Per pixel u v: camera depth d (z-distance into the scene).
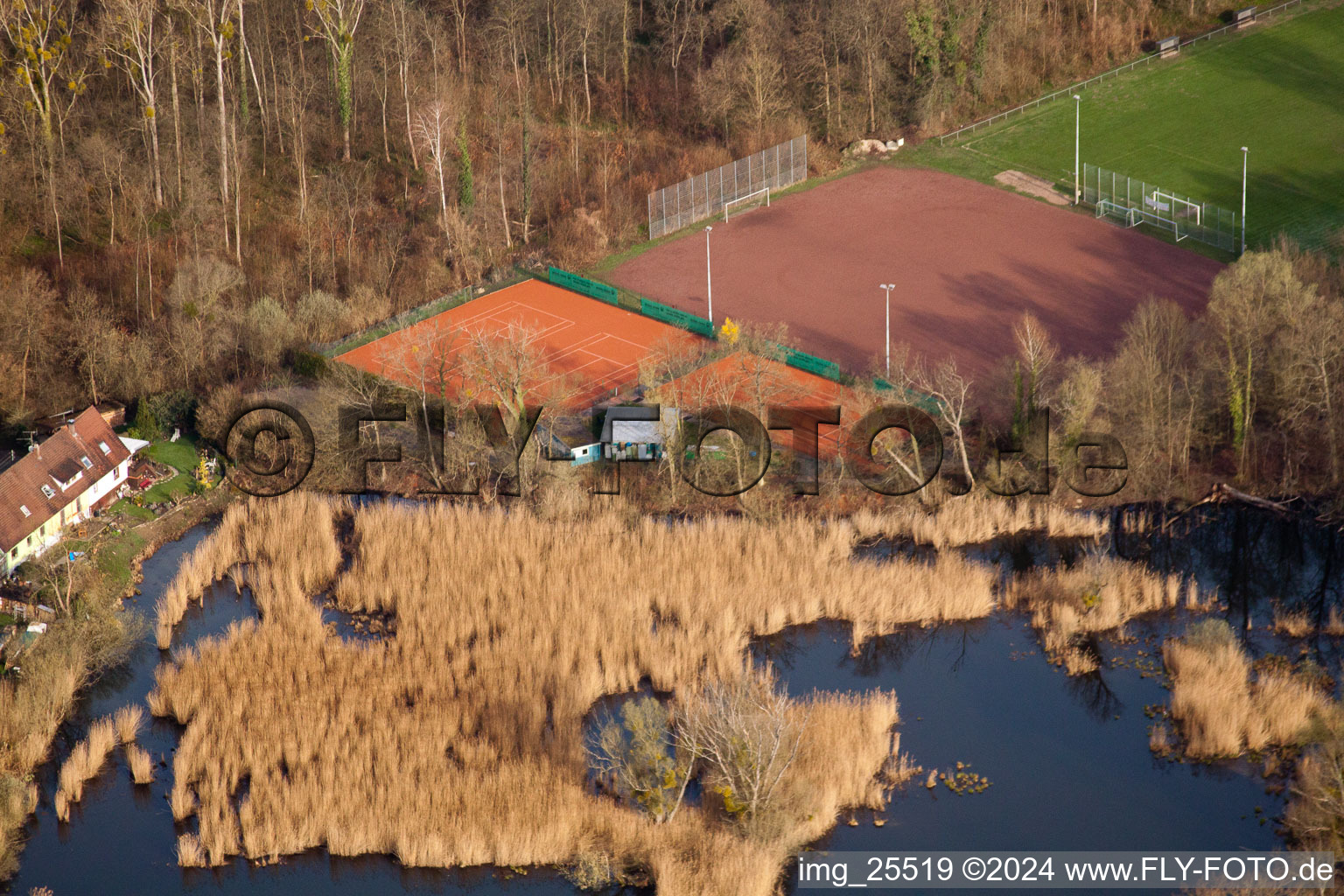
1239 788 89.31
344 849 85.44
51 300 139.50
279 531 116.94
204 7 169.50
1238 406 118.38
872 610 106.88
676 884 80.56
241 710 95.56
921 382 121.12
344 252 158.00
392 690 97.75
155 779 92.56
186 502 122.31
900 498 119.88
